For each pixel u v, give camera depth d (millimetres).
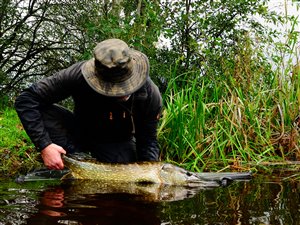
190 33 3590
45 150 1432
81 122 1586
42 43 4922
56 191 1237
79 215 944
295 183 1466
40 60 5117
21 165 1748
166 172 1444
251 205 1086
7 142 1906
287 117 2131
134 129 1523
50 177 1479
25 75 4949
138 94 1451
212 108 2170
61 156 1472
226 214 980
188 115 2076
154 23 3133
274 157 1952
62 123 1578
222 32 3643
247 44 2316
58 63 5008
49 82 1430
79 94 1453
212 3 3623
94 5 4430
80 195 1181
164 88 3209
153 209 1024
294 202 1129
